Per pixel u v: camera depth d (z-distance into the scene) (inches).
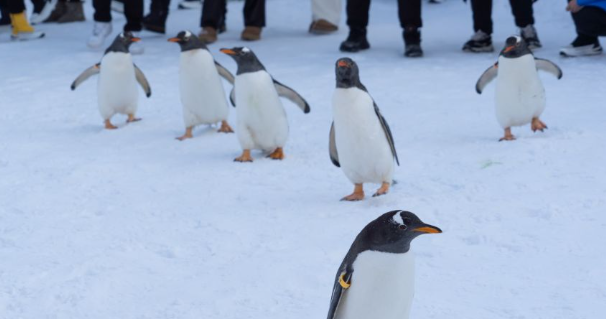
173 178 279.3
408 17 501.7
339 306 134.3
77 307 174.9
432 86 417.4
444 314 158.9
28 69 515.8
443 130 325.4
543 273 176.4
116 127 364.5
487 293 168.1
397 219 125.0
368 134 233.6
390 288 127.9
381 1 787.4
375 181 244.5
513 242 195.6
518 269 179.6
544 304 160.7
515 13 509.4
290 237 211.5
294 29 655.1
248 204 245.8
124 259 202.5
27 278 191.8
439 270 182.2
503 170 258.7
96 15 580.1
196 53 323.3
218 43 587.5
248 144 297.3
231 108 401.7
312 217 228.4
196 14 749.3
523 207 219.8
